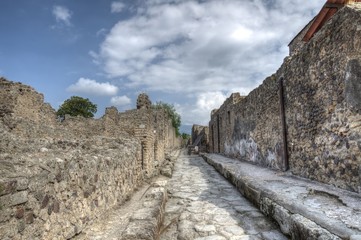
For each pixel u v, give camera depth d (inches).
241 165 481.7
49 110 494.0
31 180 103.4
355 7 210.1
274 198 208.1
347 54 212.4
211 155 867.4
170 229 193.6
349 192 204.7
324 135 249.6
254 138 518.0
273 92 403.9
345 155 215.6
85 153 199.9
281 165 367.6
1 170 95.0
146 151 399.9
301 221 148.4
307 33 349.4
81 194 152.6
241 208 239.1
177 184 378.6
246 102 579.2
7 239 87.7
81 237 147.7
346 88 213.6
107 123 450.9
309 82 280.2
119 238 147.8
